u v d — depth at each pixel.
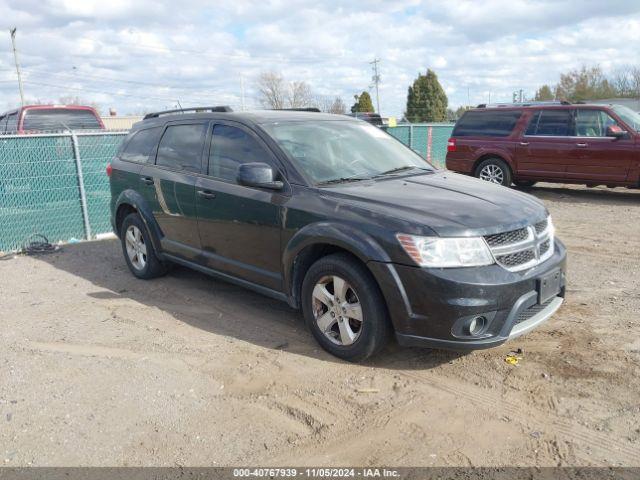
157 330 5.07
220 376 4.18
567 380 3.99
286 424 3.56
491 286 3.79
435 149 16.92
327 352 4.48
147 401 3.85
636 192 12.54
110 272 7.02
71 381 4.14
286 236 4.61
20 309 5.75
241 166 4.60
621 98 52.62
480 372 4.14
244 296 5.93
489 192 4.62
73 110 13.39
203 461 3.21
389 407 3.71
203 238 5.52
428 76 59.94
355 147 5.30
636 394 3.78
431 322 3.84
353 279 4.09
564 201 11.52
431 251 3.81
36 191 8.45
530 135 12.05
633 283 6.06
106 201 9.23
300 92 61.69
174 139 6.00
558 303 4.49
